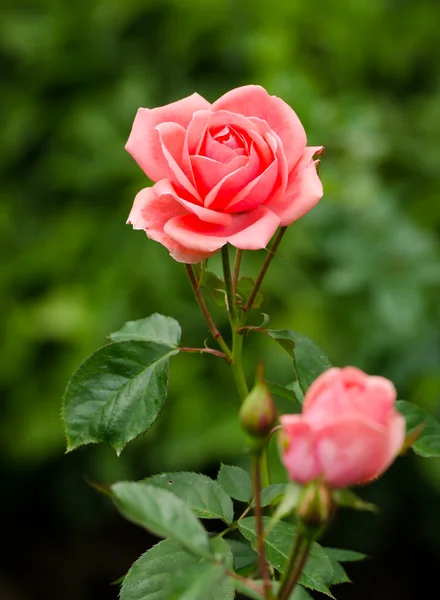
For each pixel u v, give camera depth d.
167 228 0.67
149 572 0.69
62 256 1.65
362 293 1.46
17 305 1.67
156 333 0.74
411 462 1.65
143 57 1.73
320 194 0.68
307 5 1.70
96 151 1.64
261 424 0.61
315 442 0.58
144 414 0.72
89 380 0.72
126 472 1.64
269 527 0.59
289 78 1.42
